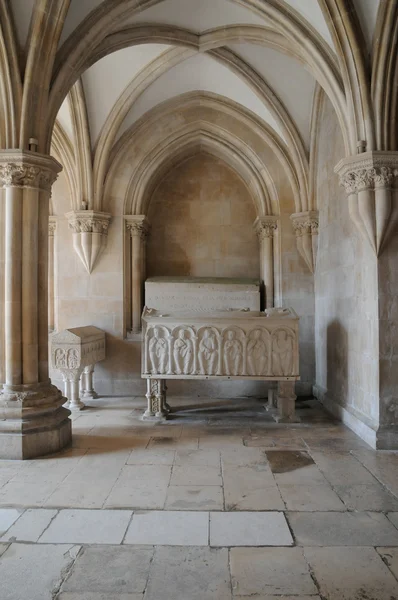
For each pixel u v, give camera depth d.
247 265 8.55
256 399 7.37
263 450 4.65
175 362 5.84
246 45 6.35
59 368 6.47
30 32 4.46
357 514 3.20
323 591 2.32
